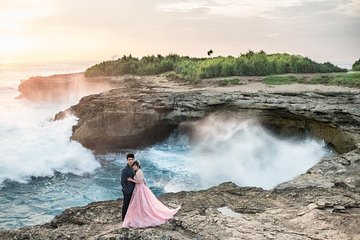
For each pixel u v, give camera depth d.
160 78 49.19
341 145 20.42
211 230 8.69
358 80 31.55
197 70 45.31
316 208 9.84
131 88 36.31
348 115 20.56
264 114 24.48
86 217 10.13
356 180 12.53
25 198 17.98
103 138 27.38
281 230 8.69
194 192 12.24
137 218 8.84
